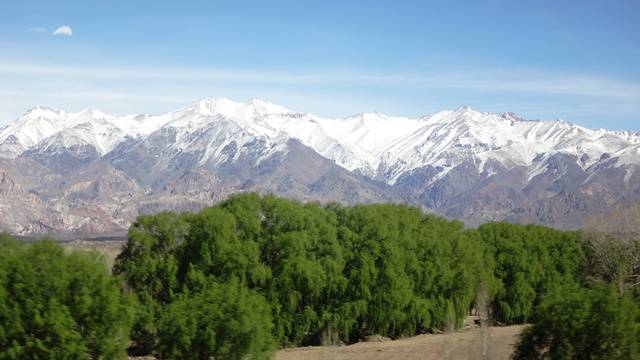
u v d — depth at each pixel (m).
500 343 65.56
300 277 74.88
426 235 88.44
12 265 47.91
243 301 50.62
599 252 93.31
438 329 85.81
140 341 65.25
